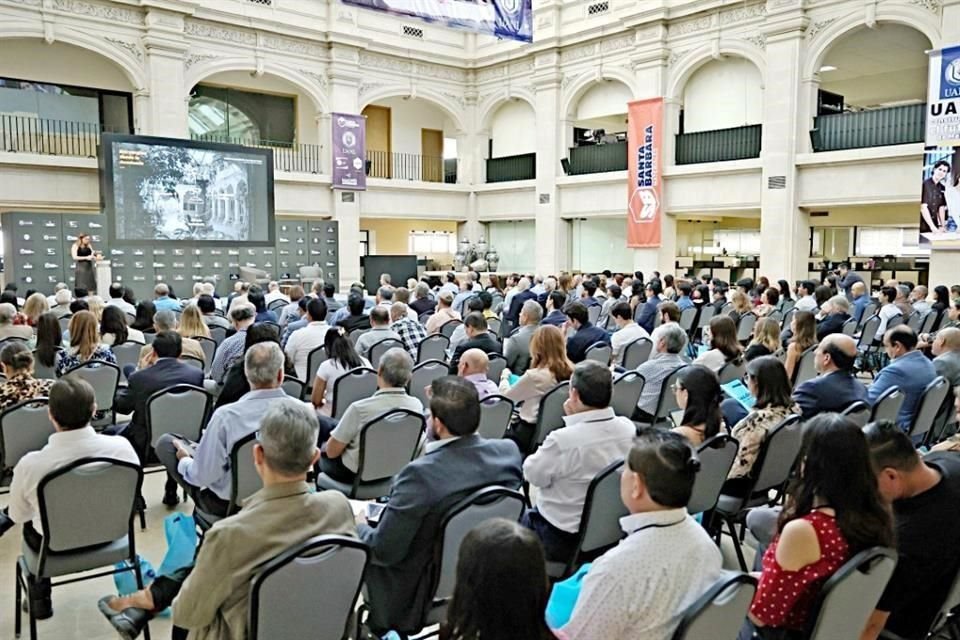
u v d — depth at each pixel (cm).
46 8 1377
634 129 1617
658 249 1600
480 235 2069
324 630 207
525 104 1945
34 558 282
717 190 1516
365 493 368
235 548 195
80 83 1540
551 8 1778
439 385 263
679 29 1555
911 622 232
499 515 247
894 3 1238
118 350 624
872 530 201
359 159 1808
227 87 1777
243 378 431
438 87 1962
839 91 1697
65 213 1366
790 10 1354
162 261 1467
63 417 281
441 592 248
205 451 328
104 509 282
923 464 227
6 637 296
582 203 1781
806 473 210
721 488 334
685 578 174
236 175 1548
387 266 1727
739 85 1507
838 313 722
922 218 1188
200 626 198
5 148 1450
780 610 206
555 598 247
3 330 606
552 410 447
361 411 362
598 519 288
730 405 412
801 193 1381
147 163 1421
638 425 477
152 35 1491
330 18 1741
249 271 1562
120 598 267
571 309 654
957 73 1138
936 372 477
